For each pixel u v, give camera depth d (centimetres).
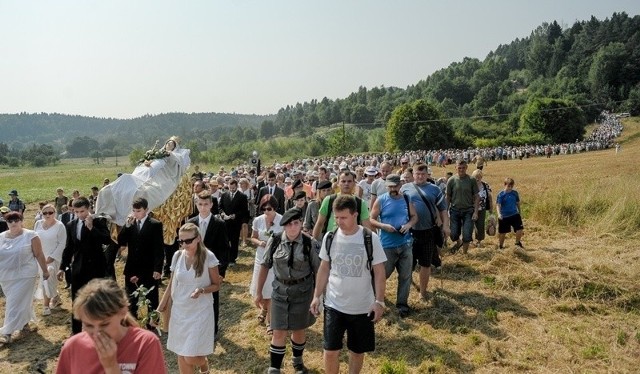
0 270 690
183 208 1130
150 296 659
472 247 1082
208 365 576
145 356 244
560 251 1010
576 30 19175
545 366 546
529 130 9662
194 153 8275
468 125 10950
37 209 2662
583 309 704
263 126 19350
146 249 661
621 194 1355
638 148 6619
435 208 752
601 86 13438
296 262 523
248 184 1362
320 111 19850
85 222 657
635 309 698
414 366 561
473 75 18775
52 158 13488
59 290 955
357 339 464
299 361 562
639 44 14625
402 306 707
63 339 705
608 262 860
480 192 1062
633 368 532
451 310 718
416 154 6512
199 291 491
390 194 705
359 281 460
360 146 10294
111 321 236
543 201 1402
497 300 746
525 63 19962
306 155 8850
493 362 559
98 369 244
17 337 712
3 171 9562
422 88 19512
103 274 663
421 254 749
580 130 9500
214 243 670
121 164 12925
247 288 903
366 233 468
